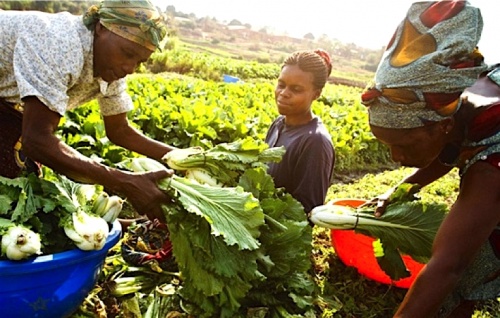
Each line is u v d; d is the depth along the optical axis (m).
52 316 2.70
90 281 2.83
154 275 3.57
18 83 2.54
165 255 3.67
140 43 2.63
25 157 3.23
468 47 1.98
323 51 3.91
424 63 1.98
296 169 3.75
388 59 2.13
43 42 2.54
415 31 2.06
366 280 4.06
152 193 2.78
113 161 5.80
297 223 3.25
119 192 2.78
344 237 3.88
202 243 2.87
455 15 2.00
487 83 2.42
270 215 3.27
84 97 3.10
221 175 3.35
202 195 2.90
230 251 2.91
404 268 3.46
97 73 2.82
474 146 2.20
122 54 2.67
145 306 3.31
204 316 3.08
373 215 3.44
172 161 3.31
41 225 2.67
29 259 2.47
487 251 2.63
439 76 1.98
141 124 7.53
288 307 3.30
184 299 3.24
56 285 2.60
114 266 3.60
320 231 4.91
